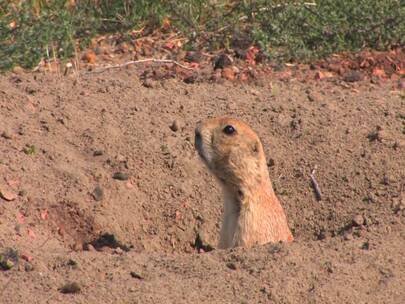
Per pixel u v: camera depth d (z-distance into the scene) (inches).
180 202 474.0
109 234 444.8
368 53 624.7
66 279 342.3
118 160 477.7
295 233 468.1
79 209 445.1
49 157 467.5
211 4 652.7
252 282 343.0
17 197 435.8
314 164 488.7
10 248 370.6
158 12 647.8
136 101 523.2
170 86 549.6
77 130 491.5
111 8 651.5
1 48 569.6
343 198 469.7
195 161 490.0
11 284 337.1
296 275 348.5
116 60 607.2
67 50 594.2
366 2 628.4
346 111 523.2
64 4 631.2
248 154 426.3
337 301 339.3
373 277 356.2
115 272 349.1
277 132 507.5
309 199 476.7
